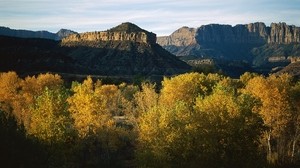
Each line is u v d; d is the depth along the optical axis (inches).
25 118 2182.6
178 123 1676.9
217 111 1688.0
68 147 1775.3
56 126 1691.7
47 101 1774.1
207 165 1617.9
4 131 1154.7
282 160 2237.9
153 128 1652.3
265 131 2188.7
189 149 1631.4
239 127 1657.2
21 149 1165.1
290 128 2443.4
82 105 2142.0
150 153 1608.0
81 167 2196.1
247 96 1846.7
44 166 1267.2
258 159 1729.8
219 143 1652.3
